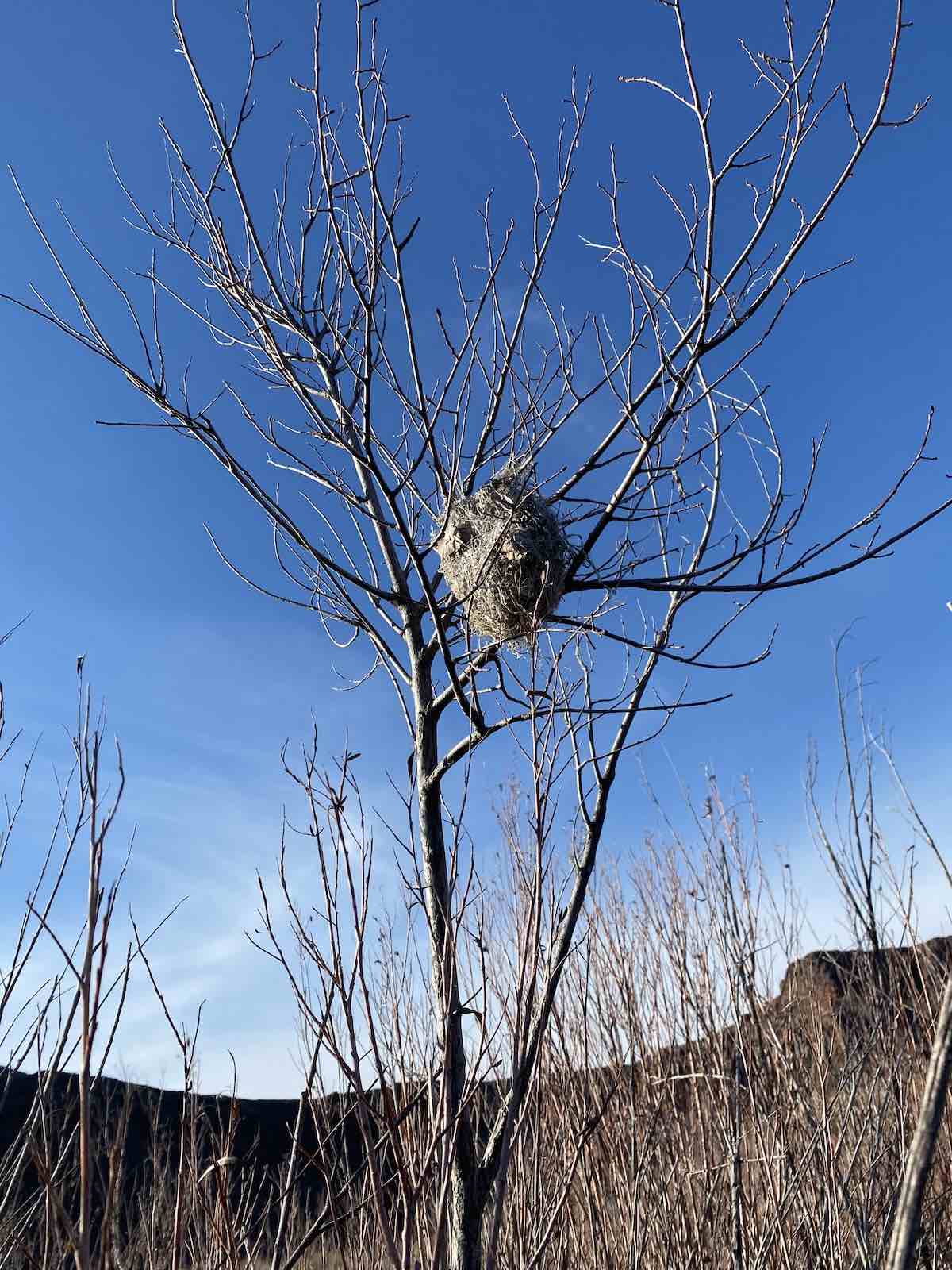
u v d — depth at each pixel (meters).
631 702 3.47
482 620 3.82
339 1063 1.98
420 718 3.38
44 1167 1.96
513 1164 2.69
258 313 3.29
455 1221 2.51
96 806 1.90
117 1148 2.04
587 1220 3.56
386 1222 1.94
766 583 3.41
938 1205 3.62
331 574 3.73
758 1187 3.90
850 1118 3.80
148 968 2.32
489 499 3.91
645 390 3.30
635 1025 3.89
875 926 4.15
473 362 3.89
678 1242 3.69
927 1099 1.24
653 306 3.69
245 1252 2.27
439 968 2.88
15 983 2.49
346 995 2.04
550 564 3.51
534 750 2.31
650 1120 3.73
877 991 4.06
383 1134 2.03
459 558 3.94
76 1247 1.67
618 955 4.01
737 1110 3.47
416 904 2.82
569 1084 3.55
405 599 3.46
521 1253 2.66
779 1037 4.06
